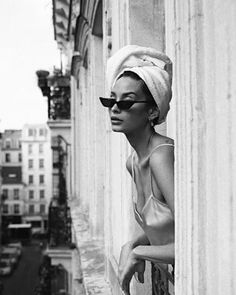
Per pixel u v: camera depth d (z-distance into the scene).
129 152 4.04
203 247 1.99
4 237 64.56
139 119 2.21
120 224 4.50
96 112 7.38
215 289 1.93
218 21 1.87
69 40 15.12
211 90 1.93
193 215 2.01
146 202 2.29
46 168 74.94
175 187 2.14
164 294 3.11
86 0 6.88
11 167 75.06
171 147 2.22
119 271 2.44
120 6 4.36
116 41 4.65
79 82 11.78
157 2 3.96
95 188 7.49
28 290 44.88
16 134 75.69
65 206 16.53
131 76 2.20
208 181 1.96
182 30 2.12
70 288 15.45
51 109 19.83
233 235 1.80
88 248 7.12
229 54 1.80
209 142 1.95
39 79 19.70
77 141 13.34
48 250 15.24
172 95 2.28
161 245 2.30
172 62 2.40
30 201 74.31
